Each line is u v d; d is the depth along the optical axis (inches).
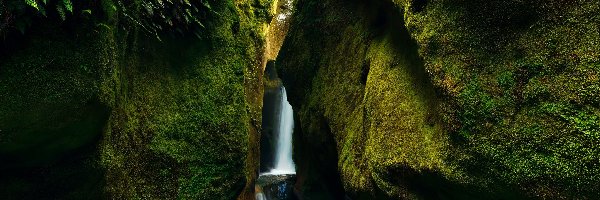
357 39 257.9
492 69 139.5
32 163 169.5
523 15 136.9
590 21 120.1
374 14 246.5
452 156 141.6
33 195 172.2
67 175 177.5
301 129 329.4
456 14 158.2
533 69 128.0
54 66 159.6
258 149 410.0
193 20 280.8
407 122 173.5
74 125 165.3
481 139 133.0
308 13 330.6
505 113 129.5
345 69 261.1
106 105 175.6
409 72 187.5
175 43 273.0
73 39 165.9
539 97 123.0
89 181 184.2
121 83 205.0
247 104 346.0
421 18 173.5
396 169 168.4
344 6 289.9
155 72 247.4
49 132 159.9
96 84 169.6
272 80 607.2
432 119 160.6
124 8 191.3
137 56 231.9
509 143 125.1
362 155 203.9
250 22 398.9
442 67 154.7
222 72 304.0
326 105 269.4
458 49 152.5
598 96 109.7
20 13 144.3
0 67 148.6
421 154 156.6
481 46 146.2
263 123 579.8
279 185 423.2
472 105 138.6
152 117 236.2
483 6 149.5
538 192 115.8
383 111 193.2
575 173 108.7
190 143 257.0
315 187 323.0
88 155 182.2
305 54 322.3
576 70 117.3
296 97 331.0
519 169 120.7
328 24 301.6
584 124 110.2
